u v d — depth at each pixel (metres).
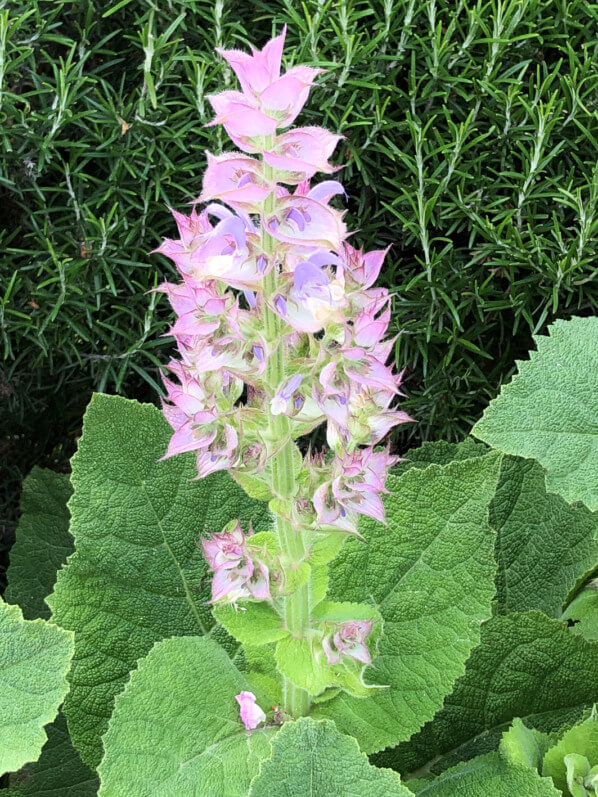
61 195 0.69
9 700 0.48
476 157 0.71
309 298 0.36
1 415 0.77
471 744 0.62
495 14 0.67
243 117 0.33
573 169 0.70
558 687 0.62
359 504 0.41
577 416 0.58
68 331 0.70
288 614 0.47
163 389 0.75
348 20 0.66
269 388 0.40
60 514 0.76
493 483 0.58
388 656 0.56
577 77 0.70
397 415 0.42
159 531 0.61
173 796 0.46
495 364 0.79
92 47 0.68
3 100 0.62
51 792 0.63
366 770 0.44
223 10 0.66
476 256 0.70
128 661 0.58
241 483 0.45
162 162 0.67
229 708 0.50
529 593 0.70
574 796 0.52
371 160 0.70
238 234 0.36
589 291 0.71
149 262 0.70
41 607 0.73
